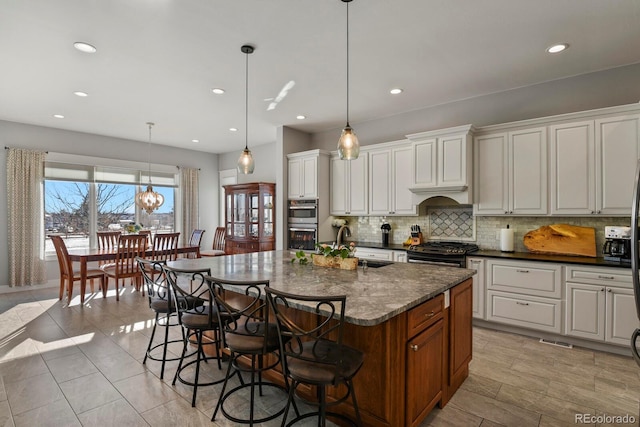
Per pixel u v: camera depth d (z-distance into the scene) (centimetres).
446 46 290
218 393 233
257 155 703
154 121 519
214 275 247
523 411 212
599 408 215
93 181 600
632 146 301
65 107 447
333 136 565
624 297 284
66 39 272
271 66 327
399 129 481
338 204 521
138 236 483
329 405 164
